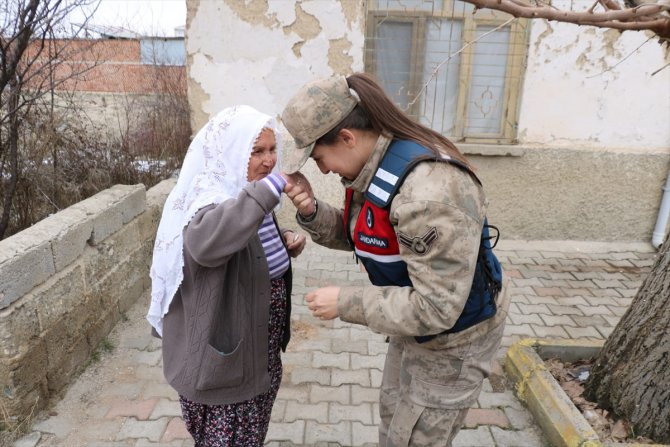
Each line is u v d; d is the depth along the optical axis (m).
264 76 4.53
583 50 4.48
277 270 1.82
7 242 2.44
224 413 1.71
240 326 1.64
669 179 4.74
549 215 4.95
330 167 1.52
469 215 1.35
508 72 4.63
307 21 4.39
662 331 2.26
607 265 4.63
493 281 1.58
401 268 1.51
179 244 1.57
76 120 3.89
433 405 1.63
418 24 4.54
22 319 2.37
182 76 6.51
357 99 1.46
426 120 4.80
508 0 1.51
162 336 1.73
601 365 2.53
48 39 3.27
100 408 2.63
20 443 2.38
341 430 2.53
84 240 2.91
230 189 1.64
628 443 2.19
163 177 4.97
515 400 2.75
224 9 4.37
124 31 5.83
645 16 1.47
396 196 1.38
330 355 3.17
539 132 4.71
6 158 3.32
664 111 4.63
